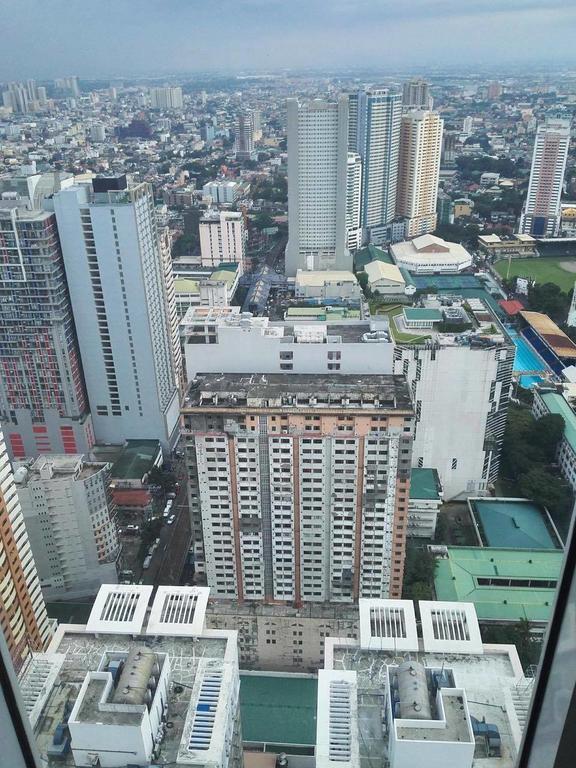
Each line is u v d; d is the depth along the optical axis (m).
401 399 104.19
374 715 57.53
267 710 101.06
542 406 185.25
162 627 66.00
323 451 105.00
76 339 174.38
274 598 118.88
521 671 60.75
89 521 131.88
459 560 132.38
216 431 105.50
